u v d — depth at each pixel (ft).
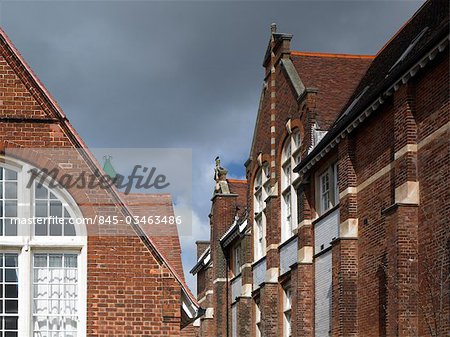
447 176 68.74
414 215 73.77
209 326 159.74
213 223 160.86
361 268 87.86
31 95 65.57
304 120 108.99
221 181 160.25
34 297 64.13
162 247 77.20
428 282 70.38
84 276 64.49
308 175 105.40
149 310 64.69
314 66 120.47
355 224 89.66
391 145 80.94
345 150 91.04
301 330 103.35
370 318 84.79
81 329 63.77
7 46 65.72
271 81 124.47
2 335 62.69
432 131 71.56
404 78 74.59
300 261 104.42
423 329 71.51
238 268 148.05
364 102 83.76
